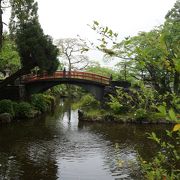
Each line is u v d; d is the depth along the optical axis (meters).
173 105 4.30
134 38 22.92
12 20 39.41
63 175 19.80
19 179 18.92
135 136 31.41
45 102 51.44
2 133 32.38
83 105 49.91
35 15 39.69
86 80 45.94
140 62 4.32
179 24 32.06
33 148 26.53
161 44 4.09
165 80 5.26
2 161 22.53
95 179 19.09
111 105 6.21
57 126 37.62
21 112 41.44
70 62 76.38
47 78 46.91
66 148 26.77
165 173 5.04
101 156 24.14
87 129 35.78
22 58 39.69
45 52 39.44
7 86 44.44
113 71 63.22
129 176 19.28
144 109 6.05
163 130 33.50
